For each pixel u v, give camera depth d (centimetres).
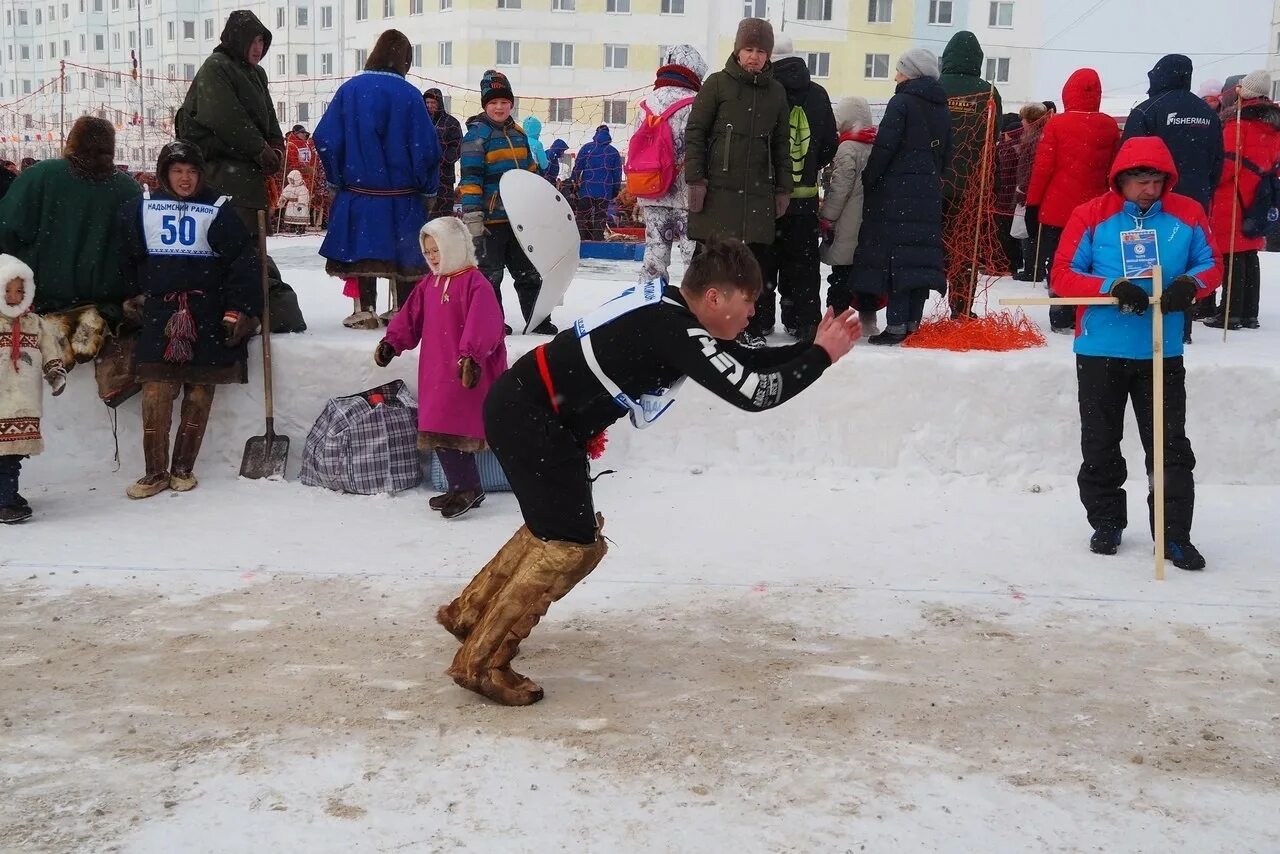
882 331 704
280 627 416
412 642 404
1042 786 306
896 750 326
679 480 611
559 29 4078
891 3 4138
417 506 573
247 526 536
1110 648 404
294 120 4600
